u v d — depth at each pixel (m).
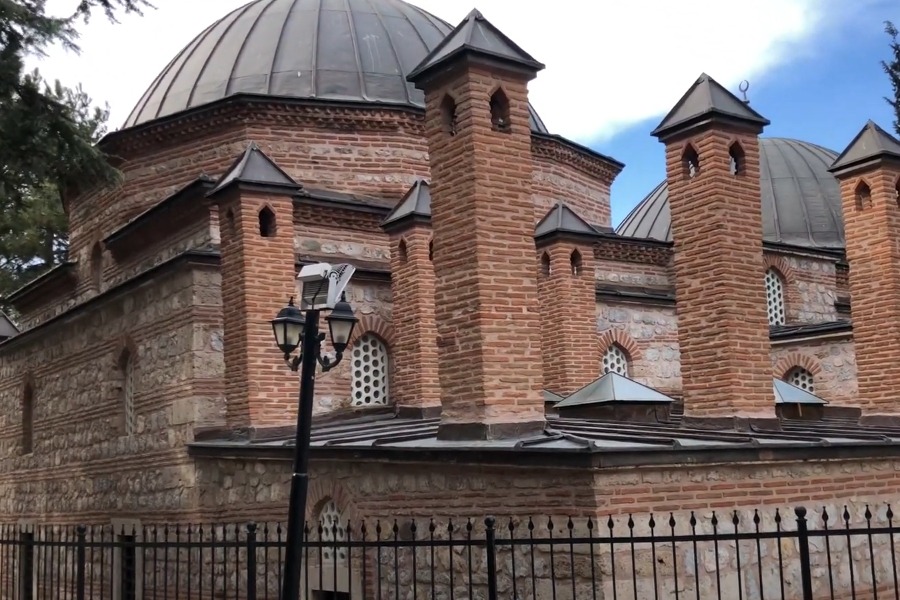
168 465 15.88
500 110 11.11
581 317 18.11
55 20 12.90
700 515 9.29
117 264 20.58
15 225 26.72
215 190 15.15
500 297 10.52
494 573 7.75
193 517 14.96
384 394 17.39
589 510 8.64
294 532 7.75
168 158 20.03
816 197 26.91
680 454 9.07
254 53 20.88
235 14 22.69
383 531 10.90
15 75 12.63
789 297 24.09
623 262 21.69
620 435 10.21
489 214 10.62
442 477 10.16
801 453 10.12
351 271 8.40
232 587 13.87
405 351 16.39
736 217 12.95
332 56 20.64
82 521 18.98
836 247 25.80
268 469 13.33
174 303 16.17
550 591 8.94
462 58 10.81
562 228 18.11
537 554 9.08
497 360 10.35
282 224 14.97
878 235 15.66
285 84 20.14
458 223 10.76
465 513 9.84
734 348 12.55
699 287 13.00
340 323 8.36
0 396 24.16
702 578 9.20
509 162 10.88
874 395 15.55
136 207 20.22
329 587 11.79
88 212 21.86
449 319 10.77
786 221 26.33
